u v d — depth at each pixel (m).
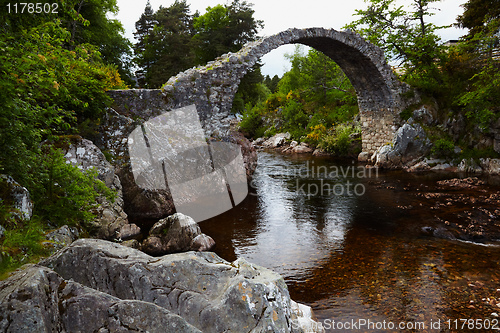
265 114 37.34
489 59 16.81
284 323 2.71
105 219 7.37
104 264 2.63
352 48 17.86
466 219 9.72
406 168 18.17
